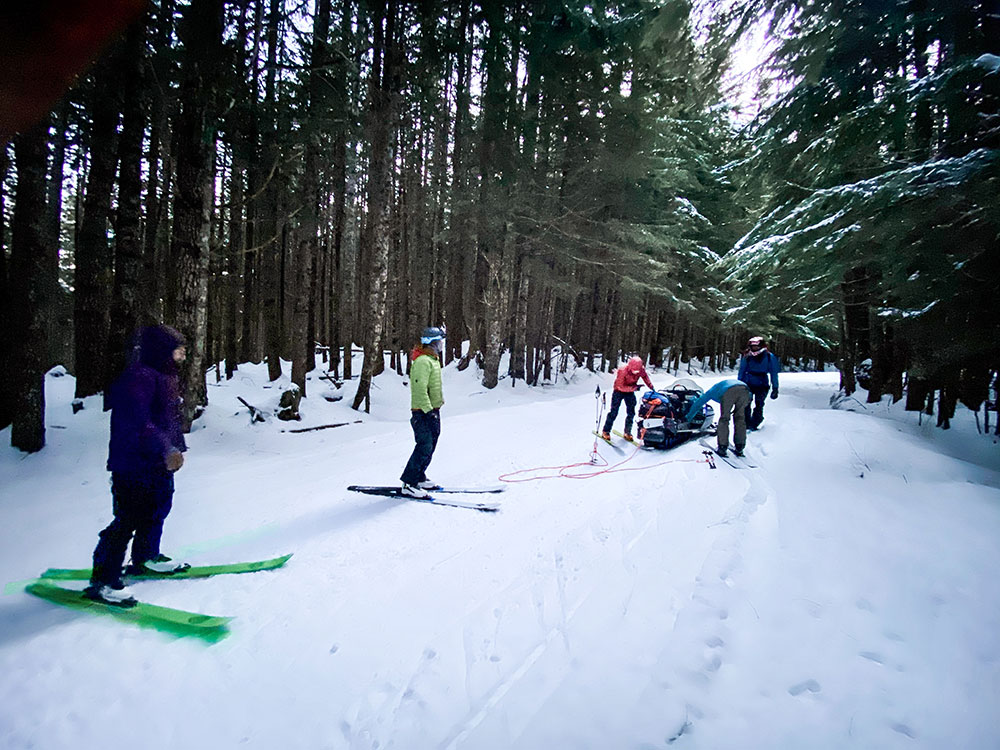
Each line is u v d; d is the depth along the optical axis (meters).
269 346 14.80
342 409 12.27
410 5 11.77
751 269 9.23
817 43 8.06
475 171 16.91
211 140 8.80
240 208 15.28
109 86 9.35
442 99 18.61
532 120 14.93
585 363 24.83
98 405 8.96
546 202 16.50
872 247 7.62
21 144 6.88
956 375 7.29
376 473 6.84
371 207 13.02
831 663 2.52
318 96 12.78
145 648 2.97
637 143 15.17
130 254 9.00
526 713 2.38
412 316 18.86
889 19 7.10
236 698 2.60
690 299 24.00
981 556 3.50
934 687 2.34
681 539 4.05
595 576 3.62
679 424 7.82
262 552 4.31
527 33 13.15
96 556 3.45
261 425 9.62
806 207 7.59
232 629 3.16
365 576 3.83
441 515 5.11
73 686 2.66
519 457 7.53
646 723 2.21
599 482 6.08
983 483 5.45
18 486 6.29
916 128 7.64
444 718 2.41
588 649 2.79
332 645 3.00
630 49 13.27
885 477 5.33
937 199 6.13
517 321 18.91
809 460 6.00
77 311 9.79
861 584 3.19
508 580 3.71
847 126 7.98
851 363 13.53
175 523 5.02
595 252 18.88
